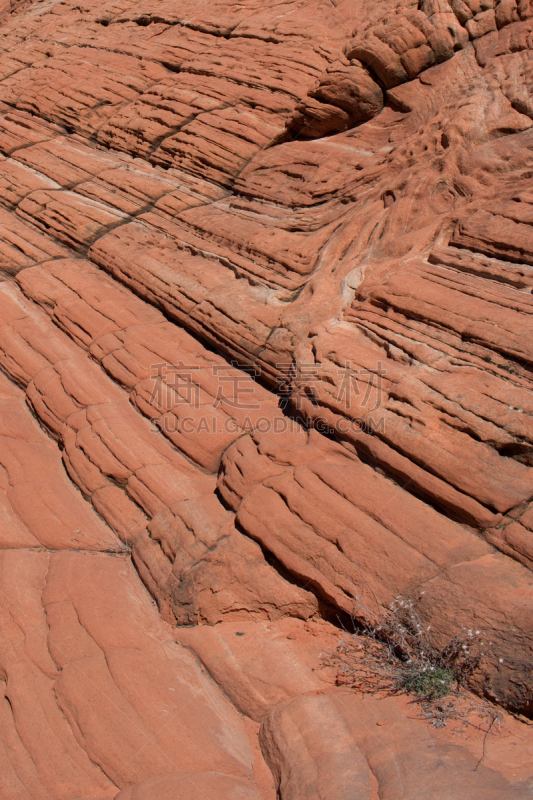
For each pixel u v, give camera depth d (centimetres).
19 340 900
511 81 740
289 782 394
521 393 498
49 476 726
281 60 1055
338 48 1025
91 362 841
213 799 383
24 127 1345
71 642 514
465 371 536
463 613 443
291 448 596
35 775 426
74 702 462
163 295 861
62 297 926
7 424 800
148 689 470
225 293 796
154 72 1250
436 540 482
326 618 523
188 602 545
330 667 477
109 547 643
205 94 1097
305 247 794
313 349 648
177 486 652
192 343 816
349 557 501
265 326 734
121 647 509
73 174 1148
